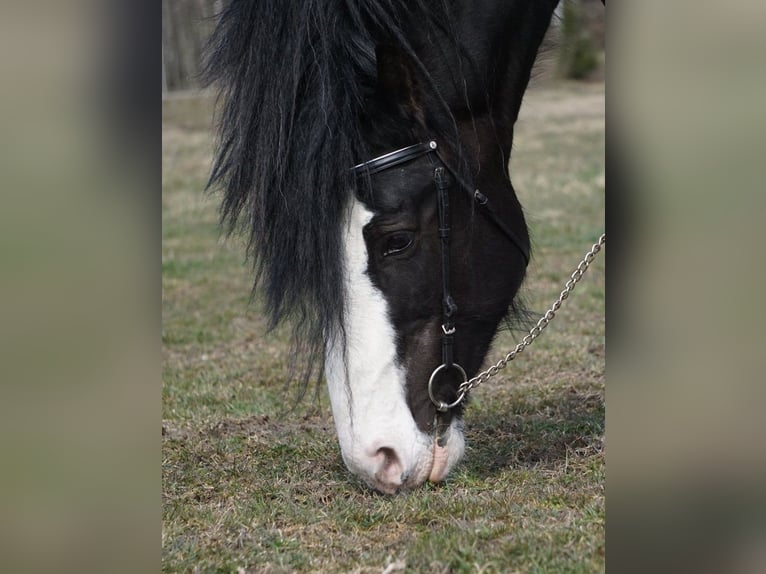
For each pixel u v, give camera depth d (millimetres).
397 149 5168
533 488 5676
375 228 5105
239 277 13070
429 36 5238
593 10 32719
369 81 5227
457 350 5418
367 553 4938
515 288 5629
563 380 8102
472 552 4762
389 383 5184
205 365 9219
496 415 7320
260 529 5340
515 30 5559
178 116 25344
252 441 6957
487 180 5484
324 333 5039
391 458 5258
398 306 5188
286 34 5020
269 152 5031
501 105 5637
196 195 19156
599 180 19141
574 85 31859
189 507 5691
